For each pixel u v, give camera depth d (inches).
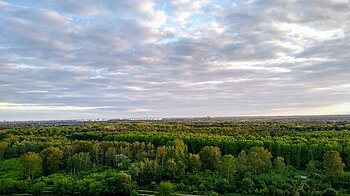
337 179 5413.4
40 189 5211.6
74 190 5191.9
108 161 6889.8
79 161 6392.7
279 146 6776.6
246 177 5374.0
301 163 6614.2
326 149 6540.4
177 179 5649.6
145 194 5187.0
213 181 5339.6
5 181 5329.7
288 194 4872.0
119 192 5137.8
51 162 6446.9
